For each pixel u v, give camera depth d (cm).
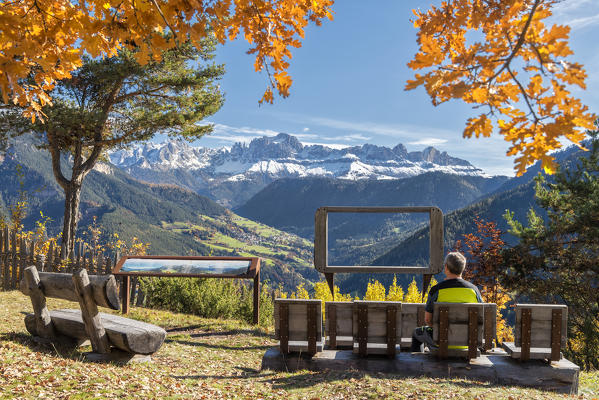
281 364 578
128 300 1010
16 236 1277
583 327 1228
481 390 482
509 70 197
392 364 554
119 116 1839
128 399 420
